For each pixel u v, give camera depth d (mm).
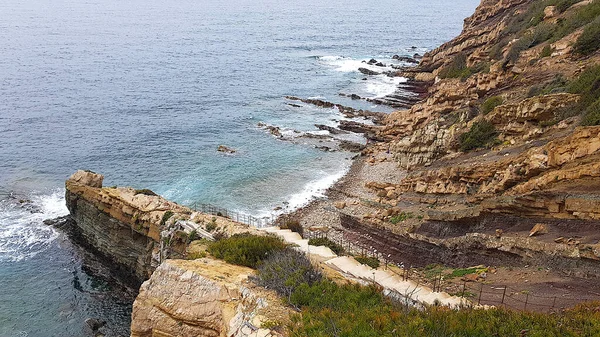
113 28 162500
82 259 38062
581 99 31375
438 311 13047
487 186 31391
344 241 35500
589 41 41406
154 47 131250
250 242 18125
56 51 119125
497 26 81500
